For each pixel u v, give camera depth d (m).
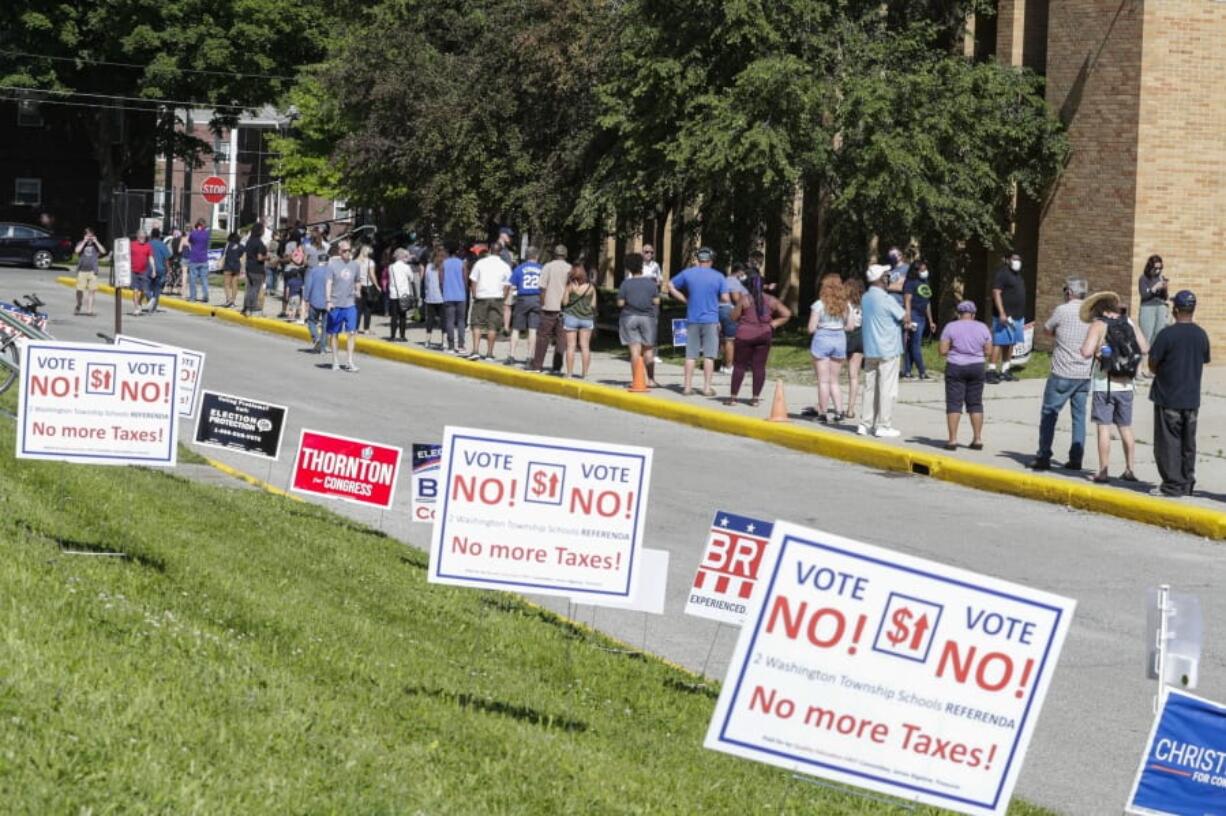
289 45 184.38
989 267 85.19
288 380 72.25
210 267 154.50
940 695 14.30
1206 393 67.62
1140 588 35.47
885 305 55.66
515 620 28.81
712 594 25.33
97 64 183.50
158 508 34.09
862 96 77.38
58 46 181.88
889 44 82.06
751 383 71.69
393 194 115.25
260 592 26.17
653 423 62.53
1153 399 45.41
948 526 42.59
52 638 18.45
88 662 17.69
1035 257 83.88
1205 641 30.52
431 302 85.94
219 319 107.12
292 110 182.00
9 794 13.20
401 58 106.00
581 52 93.25
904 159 76.00
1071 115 78.88
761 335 63.94
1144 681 27.53
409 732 18.33
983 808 14.38
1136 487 46.56
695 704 23.97
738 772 19.70
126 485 36.66
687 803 17.27
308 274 85.81
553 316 74.69
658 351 86.75
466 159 99.50
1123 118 76.06
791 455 55.38
